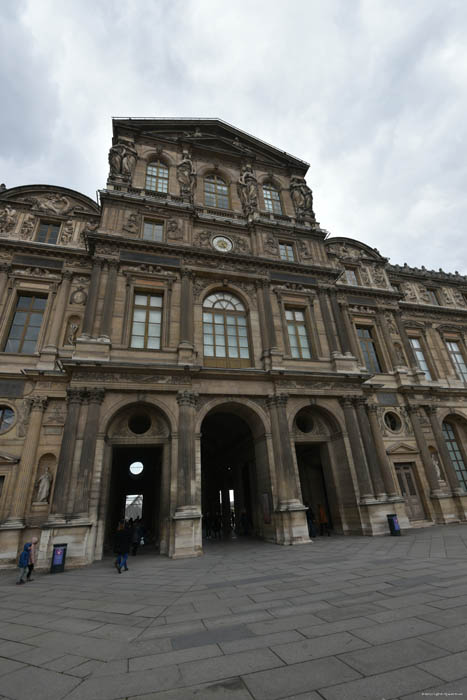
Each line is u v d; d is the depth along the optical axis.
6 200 24.73
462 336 33.66
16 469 18.03
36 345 21.50
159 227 25.27
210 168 30.36
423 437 25.95
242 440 25.92
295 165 33.38
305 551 15.54
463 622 5.98
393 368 28.00
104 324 20.28
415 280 35.81
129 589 10.39
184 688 4.44
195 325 22.64
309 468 26.23
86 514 15.84
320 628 6.20
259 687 4.35
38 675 5.03
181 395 19.17
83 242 25.08
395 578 9.47
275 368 22.09
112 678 4.80
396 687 4.15
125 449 24.52
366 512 19.92
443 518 23.36
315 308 25.97
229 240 26.69
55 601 9.52
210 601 8.42
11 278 22.36
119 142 27.78
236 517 27.61
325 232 29.50
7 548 16.05
